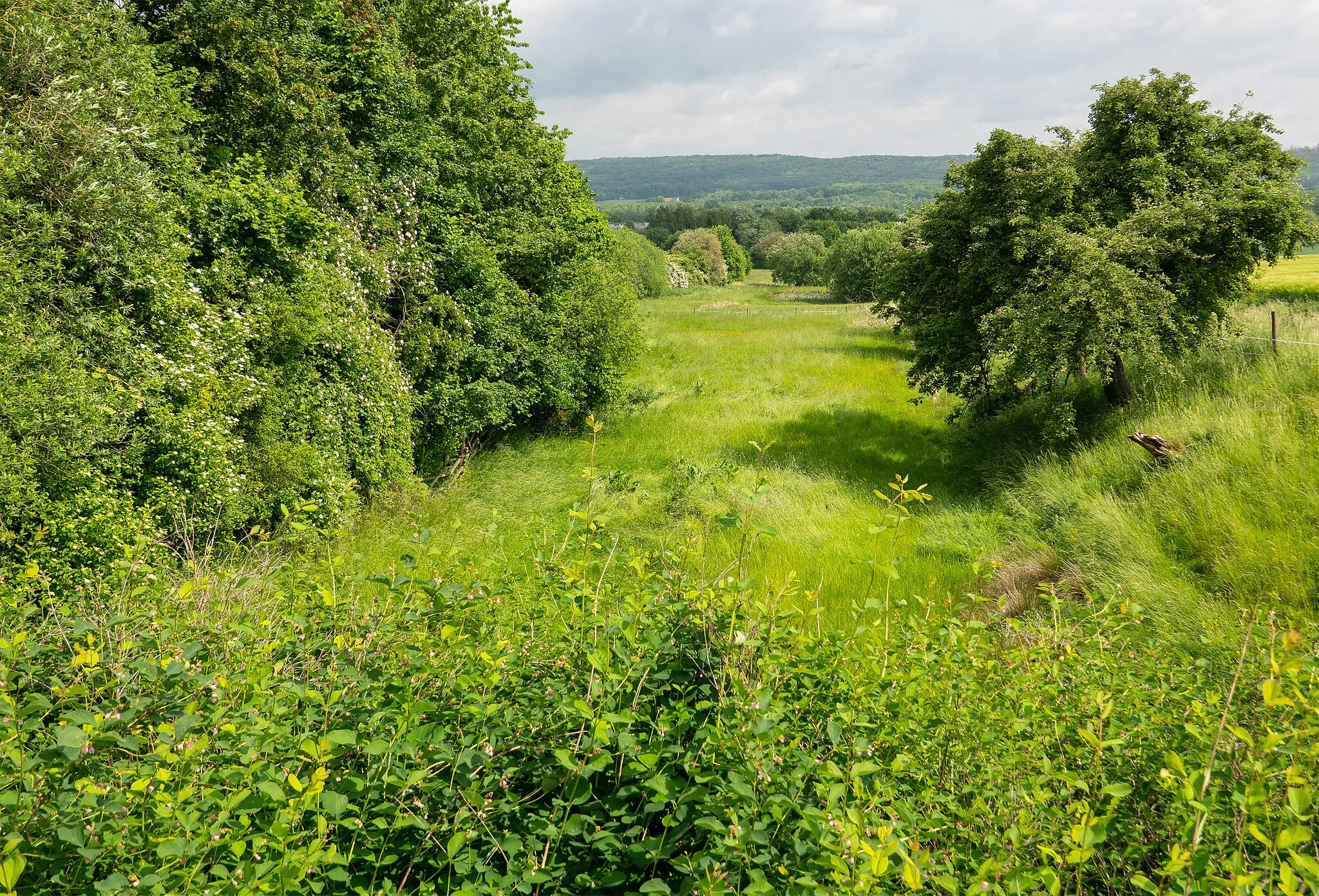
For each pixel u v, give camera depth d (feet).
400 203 40.83
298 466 27.25
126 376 22.77
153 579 13.89
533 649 11.76
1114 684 11.98
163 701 9.60
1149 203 34.63
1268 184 32.83
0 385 18.57
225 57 35.53
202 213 28.12
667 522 31.78
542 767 9.75
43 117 22.82
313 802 7.59
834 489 35.27
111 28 27.50
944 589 23.85
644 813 9.07
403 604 12.24
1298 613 14.60
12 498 18.29
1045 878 6.99
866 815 7.94
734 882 7.54
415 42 49.49
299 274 31.09
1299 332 37.93
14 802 7.37
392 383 34.83
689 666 11.23
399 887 8.53
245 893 6.83
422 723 9.96
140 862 7.60
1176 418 31.55
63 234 21.91
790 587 13.41
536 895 8.27
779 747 9.58
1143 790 10.00
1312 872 6.17
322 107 36.52
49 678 10.75
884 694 11.05
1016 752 10.33
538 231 50.29
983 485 35.22
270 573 16.51
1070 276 32.68
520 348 45.39
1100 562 23.29
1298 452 25.11
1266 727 8.93
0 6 23.00
